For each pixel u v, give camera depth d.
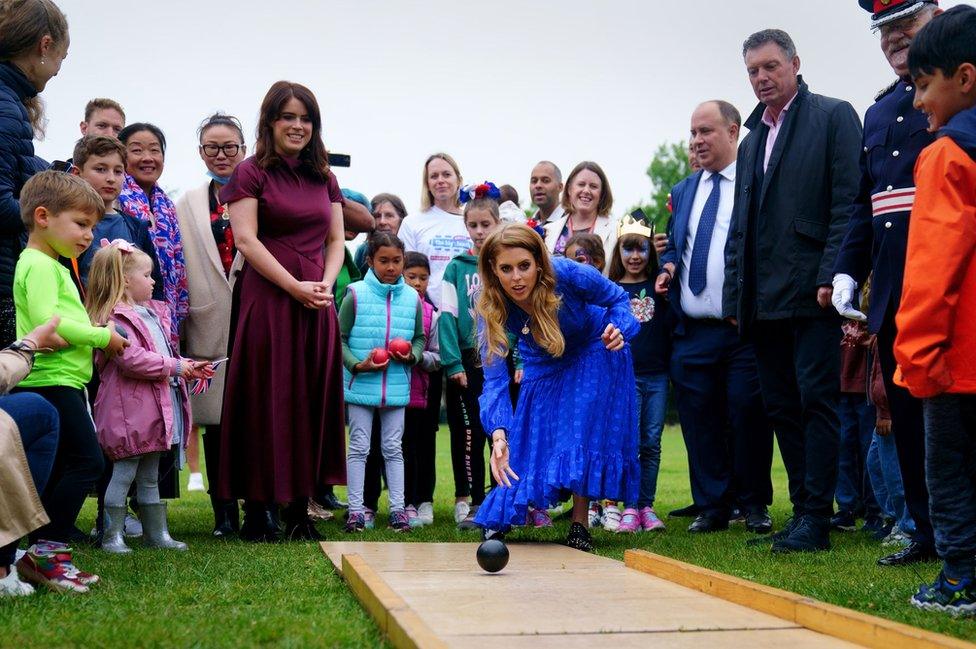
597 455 4.82
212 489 5.72
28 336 3.52
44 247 3.95
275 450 5.14
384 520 6.51
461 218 7.50
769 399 5.15
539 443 4.95
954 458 3.20
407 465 6.52
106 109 6.20
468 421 6.43
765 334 5.13
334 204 5.68
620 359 5.01
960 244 3.04
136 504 5.95
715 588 3.32
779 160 5.01
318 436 5.30
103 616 3.02
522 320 4.89
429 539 5.41
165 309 5.11
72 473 3.77
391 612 2.67
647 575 3.80
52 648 2.65
